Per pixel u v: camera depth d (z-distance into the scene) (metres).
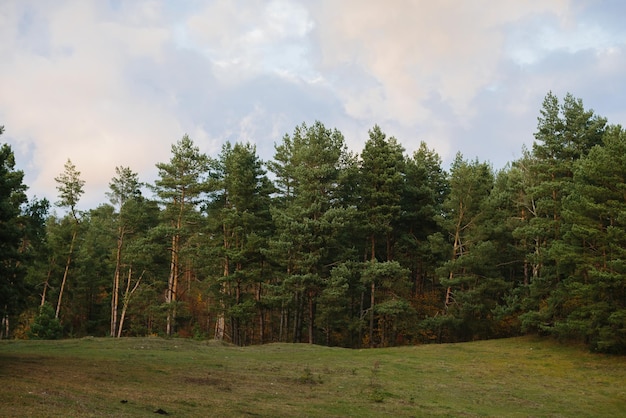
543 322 39.97
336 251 51.66
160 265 58.97
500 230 49.84
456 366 31.80
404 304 45.59
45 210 40.31
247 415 14.31
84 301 66.38
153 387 17.88
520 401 22.73
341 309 45.94
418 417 17.45
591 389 26.33
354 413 16.88
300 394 19.88
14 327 55.53
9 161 35.88
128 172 57.97
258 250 47.84
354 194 52.81
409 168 57.12
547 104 43.59
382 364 31.22
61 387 15.23
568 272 38.91
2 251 23.80
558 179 42.81
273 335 60.94
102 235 69.12
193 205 51.56
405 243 55.41
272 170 57.50
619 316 31.70
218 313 49.75
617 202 32.81
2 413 10.47
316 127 52.34
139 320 63.22
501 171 63.41
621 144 33.78
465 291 50.81
